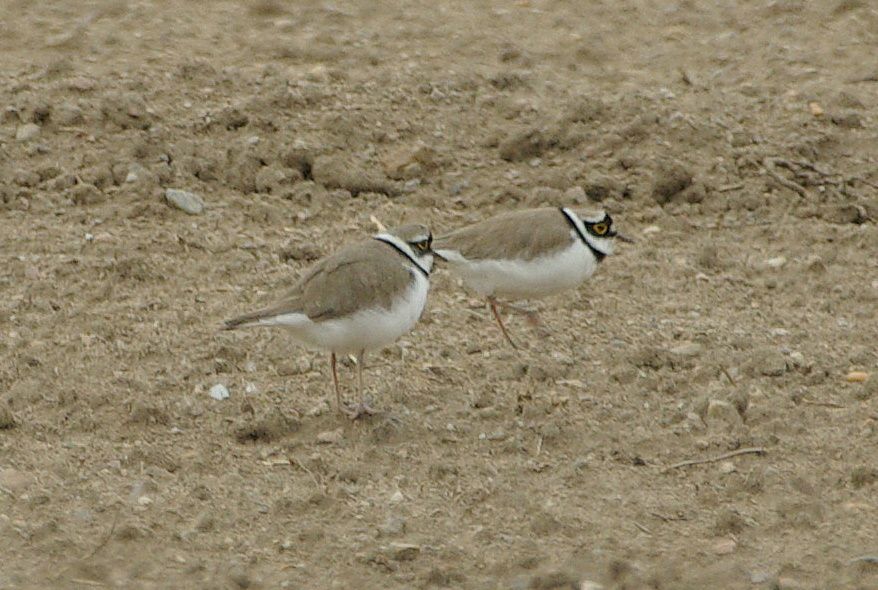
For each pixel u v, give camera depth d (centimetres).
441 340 1343
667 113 1783
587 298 1445
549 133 1738
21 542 995
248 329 1336
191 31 1989
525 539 1024
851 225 1644
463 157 1712
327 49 1944
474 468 1120
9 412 1152
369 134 1725
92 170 1625
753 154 1730
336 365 1280
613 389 1255
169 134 1692
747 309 1430
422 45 1994
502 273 1287
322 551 1006
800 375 1281
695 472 1121
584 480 1106
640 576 978
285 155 1670
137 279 1423
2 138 1661
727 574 983
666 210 1662
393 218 1588
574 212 1309
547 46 2022
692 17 2130
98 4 2059
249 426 1161
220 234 1533
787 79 1942
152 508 1045
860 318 1416
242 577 966
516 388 1254
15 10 2025
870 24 2112
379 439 1159
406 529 1033
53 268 1424
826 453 1150
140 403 1173
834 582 979
